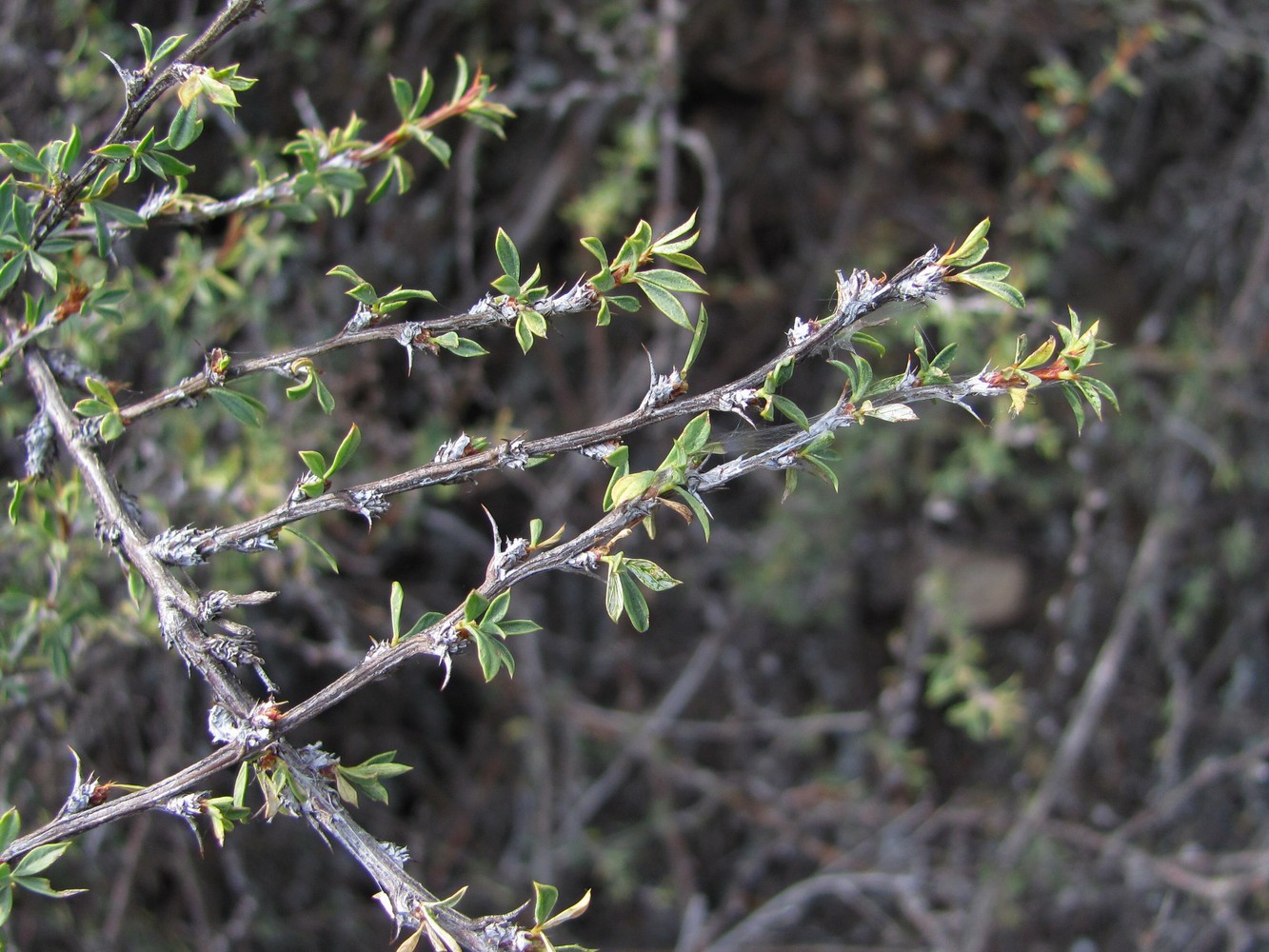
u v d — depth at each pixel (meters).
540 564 0.31
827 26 0.82
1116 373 0.80
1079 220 0.82
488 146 0.78
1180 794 0.74
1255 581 0.86
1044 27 0.82
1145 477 0.84
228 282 0.46
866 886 0.77
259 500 0.52
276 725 0.31
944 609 0.73
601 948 0.79
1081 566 0.77
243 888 0.62
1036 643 0.87
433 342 0.33
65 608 0.43
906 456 0.84
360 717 0.76
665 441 0.81
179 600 0.33
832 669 0.88
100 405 0.34
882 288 0.30
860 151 0.85
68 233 0.37
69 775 0.56
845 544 0.84
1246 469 0.84
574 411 0.81
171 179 0.50
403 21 0.73
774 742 0.85
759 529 0.84
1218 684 0.89
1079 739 0.74
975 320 0.68
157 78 0.33
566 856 0.75
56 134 0.52
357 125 0.40
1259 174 0.85
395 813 0.77
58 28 0.54
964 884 0.77
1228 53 0.81
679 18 0.71
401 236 0.72
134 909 0.62
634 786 0.84
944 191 0.87
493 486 0.79
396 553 0.77
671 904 0.79
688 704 0.87
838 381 0.86
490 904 0.76
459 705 0.82
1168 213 0.89
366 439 0.65
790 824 0.79
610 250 0.79
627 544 0.82
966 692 0.84
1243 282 0.87
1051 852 0.76
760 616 0.86
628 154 0.71
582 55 0.78
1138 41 0.67
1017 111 0.85
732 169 0.85
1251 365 0.82
